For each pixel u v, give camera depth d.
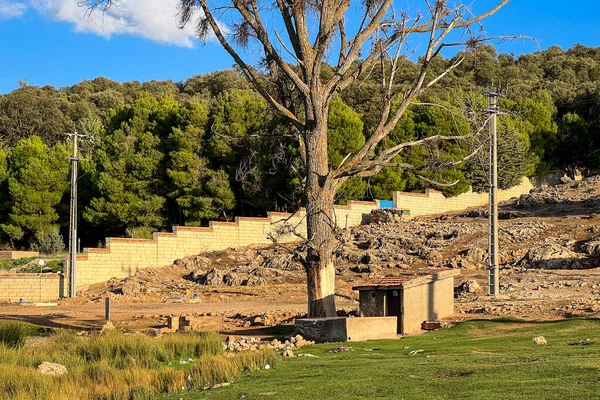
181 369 16.88
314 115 25.31
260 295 43.19
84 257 51.28
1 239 70.19
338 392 12.80
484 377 13.05
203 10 25.95
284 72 25.50
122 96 127.81
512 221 54.47
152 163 63.03
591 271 37.69
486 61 93.00
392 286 24.08
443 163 26.69
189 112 63.16
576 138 82.00
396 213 60.50
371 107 68.94
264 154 32.19
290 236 59.00
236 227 57.81
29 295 48.59
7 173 72.19
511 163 67.69
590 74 116.56
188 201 61.66
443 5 25.28
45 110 110.75
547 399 10.75
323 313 24.91
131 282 48.12
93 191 66.38
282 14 26.03
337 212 60.59
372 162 25.39
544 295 31.78
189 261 53.75
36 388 14.93
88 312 38.47
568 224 50.28
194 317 33.06
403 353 18.50
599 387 11.24
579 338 18.83
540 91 88.50
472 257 45.38
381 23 25.61
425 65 25.61
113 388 14.88
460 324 23.84
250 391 13.66
